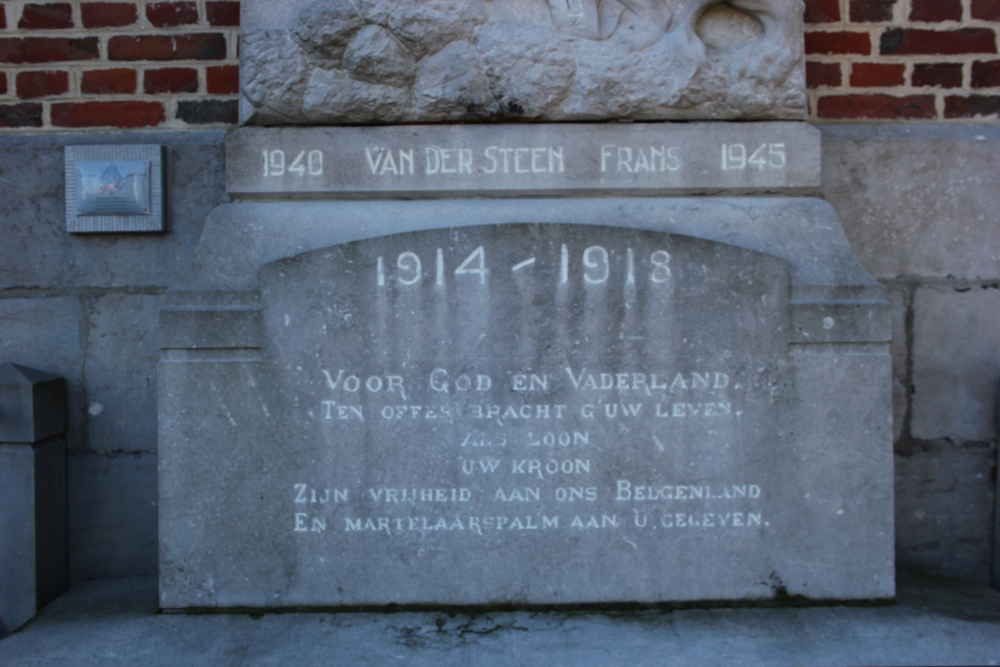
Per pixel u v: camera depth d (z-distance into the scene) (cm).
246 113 280
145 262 310
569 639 248
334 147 278
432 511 265
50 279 310
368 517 265
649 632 251
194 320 261
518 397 264
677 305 263
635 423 265
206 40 313
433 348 263
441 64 278
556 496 265
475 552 266
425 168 278
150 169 304
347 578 265
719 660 236
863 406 263
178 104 314
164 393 262
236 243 271
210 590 264
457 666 235
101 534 312
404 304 263
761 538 266
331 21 275
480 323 264
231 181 279
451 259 263
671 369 264
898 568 313
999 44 314
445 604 266
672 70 278
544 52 277
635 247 262
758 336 263
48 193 309
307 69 278
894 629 253
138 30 313
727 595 266
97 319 310
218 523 263
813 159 279
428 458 264
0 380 285
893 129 314
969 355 311
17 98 313
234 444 263
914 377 312
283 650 243
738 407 264
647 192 280
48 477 297
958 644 245
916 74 312
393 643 246
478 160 278
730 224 274
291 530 264
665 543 266
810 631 251
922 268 311
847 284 264
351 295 262
